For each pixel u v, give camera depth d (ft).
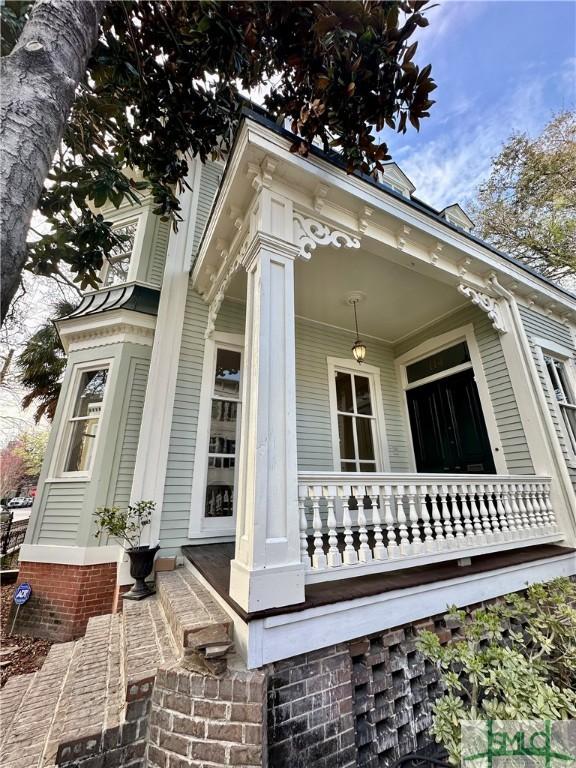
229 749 4.86
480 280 13.98
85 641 8.38
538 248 34.71
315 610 6.25
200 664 5.51
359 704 6.39
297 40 7.11
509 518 10.80
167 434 12.30
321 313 16.60
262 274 7.93
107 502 12.51
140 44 7.55
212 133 9.02
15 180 3.66
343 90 6.86
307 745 5.49
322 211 9.75
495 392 14.25
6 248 3.46
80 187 8.48
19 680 8.36
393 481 8.57
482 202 37.93
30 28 4.66
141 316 14.75
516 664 5.69
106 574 11.89
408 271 13.28
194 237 15.66
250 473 6.75
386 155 7.82
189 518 12.01
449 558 8.70
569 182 31.30
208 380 13.70
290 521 6.57
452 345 16.51
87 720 5.36
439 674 7.43
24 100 4.04
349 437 16.98
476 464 14.73
